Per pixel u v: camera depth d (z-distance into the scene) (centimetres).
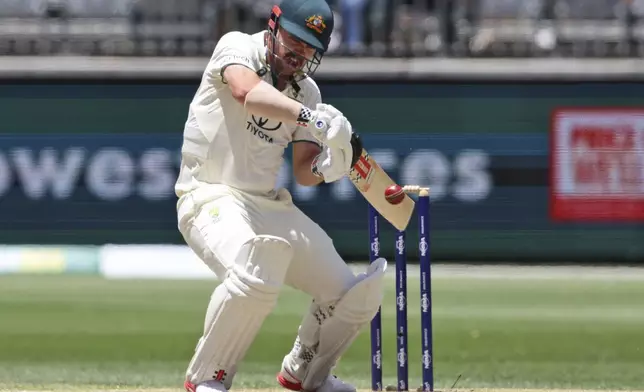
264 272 1648
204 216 1723
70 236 5412
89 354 3155
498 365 3023
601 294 4441
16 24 5697
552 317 3894
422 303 2095
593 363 3061
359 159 1684
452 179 5350
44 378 2673
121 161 5419
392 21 5559
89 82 5447
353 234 5266
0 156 5419
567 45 5572
